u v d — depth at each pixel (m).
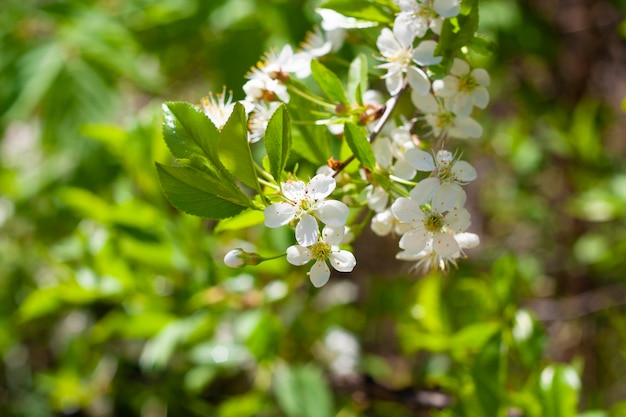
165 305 0.56
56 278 0.70
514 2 0.73
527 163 0.78
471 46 0.37
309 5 0.62
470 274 0.67
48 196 0.75
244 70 0.64
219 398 0.74
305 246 0.32
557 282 0.83
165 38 0.71
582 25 0.82
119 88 0.78
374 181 0.35
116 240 0.56
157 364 0.52
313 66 0.36
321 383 0.54
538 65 0.84
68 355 0.70
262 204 0.33
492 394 0.46
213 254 0.56
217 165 0.33
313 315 0.64
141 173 0.54
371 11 0.37
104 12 0.69
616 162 0.79
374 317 0.69
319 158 0.38
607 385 0.78
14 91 0.66
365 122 0.36
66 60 0.68
